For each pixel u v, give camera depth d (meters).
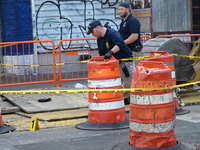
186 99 17.14
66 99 17.69
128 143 9.72
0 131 12.45
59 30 25.70
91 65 12.34
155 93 9.09
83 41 23.39
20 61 24.75
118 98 12.49
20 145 10.94
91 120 12.59
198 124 12.70
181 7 28.47
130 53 14.91
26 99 17.78
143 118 9.15
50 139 11.50
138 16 27.75
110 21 26.73
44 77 24.03
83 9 26.14
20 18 24.73
